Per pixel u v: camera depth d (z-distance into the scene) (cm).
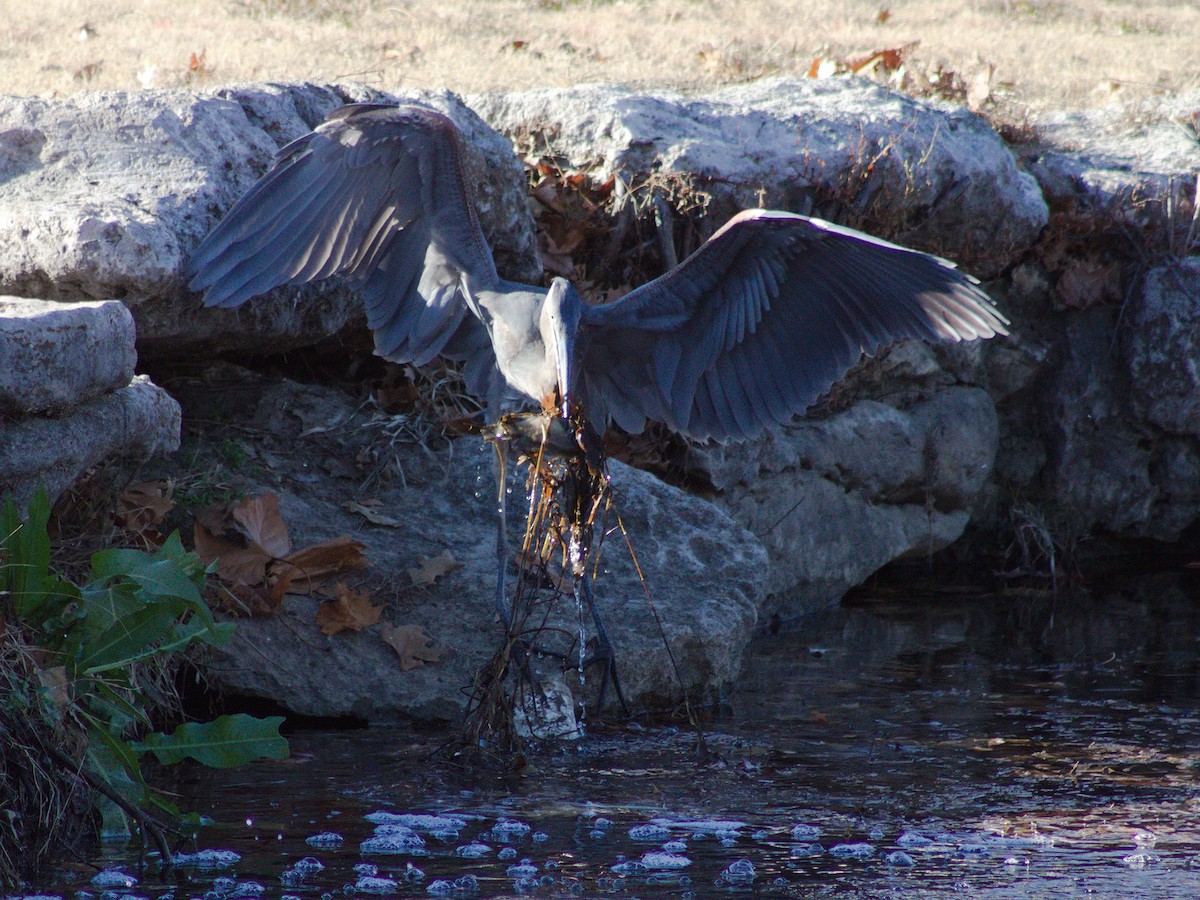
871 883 699
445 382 1259
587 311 889
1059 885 698
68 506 955
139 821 725
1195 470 1719
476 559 1092
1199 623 1397
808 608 1469
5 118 1103
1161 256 1695
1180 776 896
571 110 1530
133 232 979
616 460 1245
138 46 1931
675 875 707
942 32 2514
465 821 786
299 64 1847
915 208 1570
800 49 2239
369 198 928
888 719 1030
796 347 915
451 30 2247
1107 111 2002
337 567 1040
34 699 738
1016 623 1397
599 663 1012
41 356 809
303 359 1283
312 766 874
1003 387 1703
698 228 1474
